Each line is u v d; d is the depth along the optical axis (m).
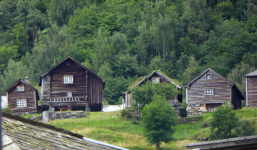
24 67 75.19
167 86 34.84
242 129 26.97
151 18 99.88
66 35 97.44
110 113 39.28
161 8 101.50
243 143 7.95
